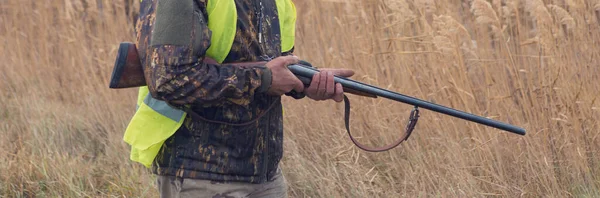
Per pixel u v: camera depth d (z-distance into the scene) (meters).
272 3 2.44
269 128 2.43
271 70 2.26
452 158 4.27
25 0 7.16
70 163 4.84
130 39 6.64
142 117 2.33
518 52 4.54
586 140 4.24
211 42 2.22
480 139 4.32
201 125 2.30
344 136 4.81
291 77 2.29
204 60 2.23
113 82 2.21
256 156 2.39
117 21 6.65
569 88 4.26
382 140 4.69
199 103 2.17
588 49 4.35
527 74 4.37
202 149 2.31
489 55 4.55
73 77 6.62
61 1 6.92
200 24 2.15
